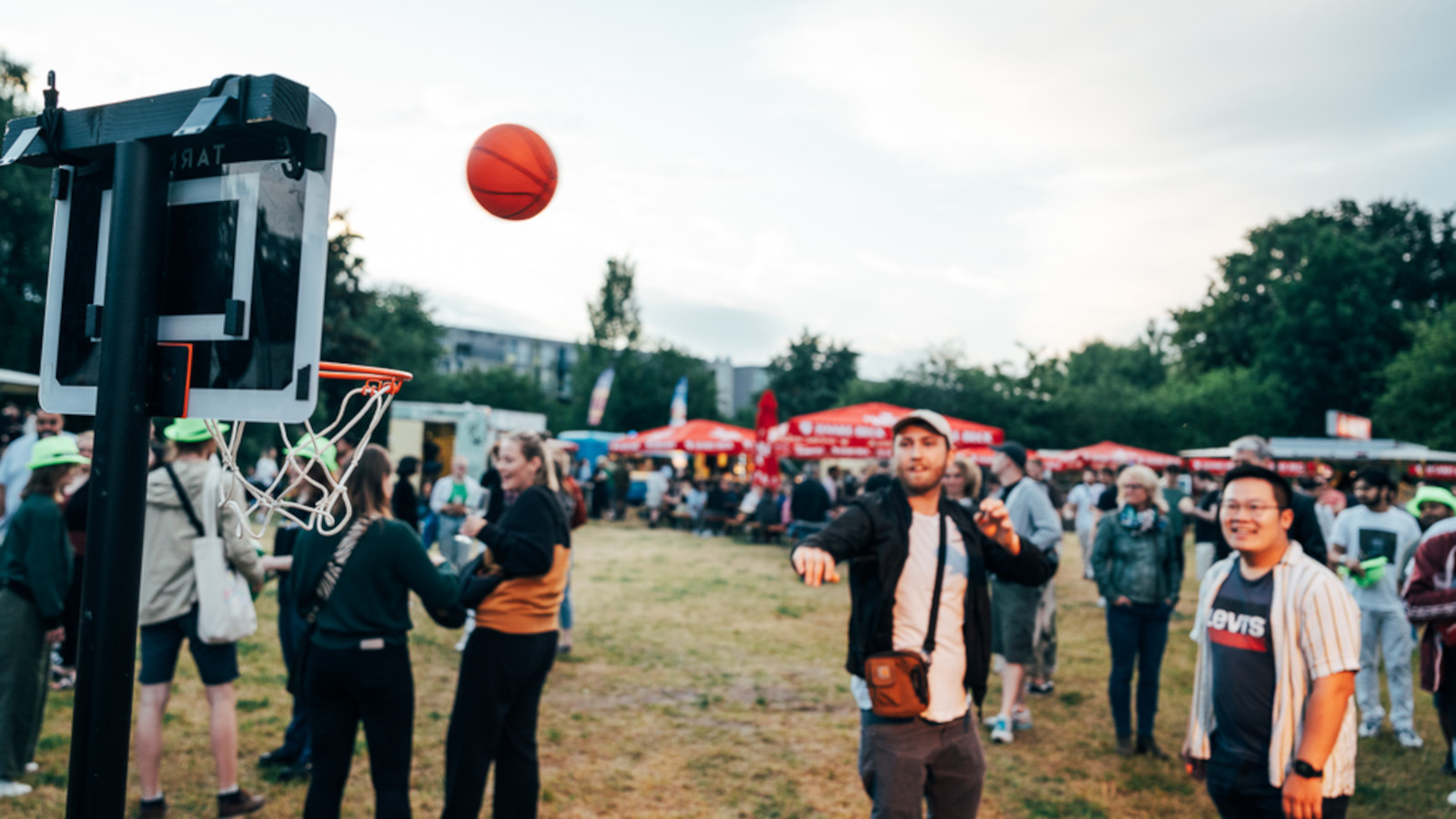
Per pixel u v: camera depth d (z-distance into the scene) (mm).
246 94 1244
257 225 1314
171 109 1327
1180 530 5359
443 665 6992
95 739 1273
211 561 3846
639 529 20188
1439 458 19453
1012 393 37250
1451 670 5023
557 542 3426
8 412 11617
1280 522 2730
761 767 4910
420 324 50500
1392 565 5910
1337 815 2621
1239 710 2721
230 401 1314
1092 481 15438
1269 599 2701
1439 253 45250
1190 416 38000
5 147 1445
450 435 19969
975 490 5496
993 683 7008
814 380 50094
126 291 1316
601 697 6199
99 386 1315
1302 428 40469
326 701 3184
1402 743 5781
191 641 3920
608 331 45875
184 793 4223
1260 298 46562
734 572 12656
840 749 5234
